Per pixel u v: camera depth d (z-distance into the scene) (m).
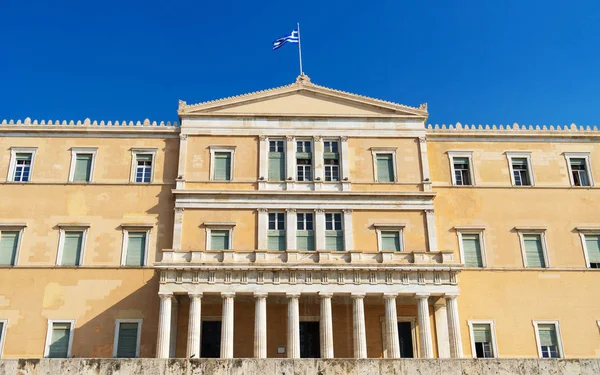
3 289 45.53
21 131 50.41
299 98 51.78
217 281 41.66
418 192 48.34
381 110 51.78
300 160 50.19
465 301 47.00
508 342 46.22
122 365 22.23
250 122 50.75
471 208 49.91
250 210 47.72
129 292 45.84
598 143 52.97
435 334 45.19
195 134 50.19
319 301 44.56
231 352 40.25
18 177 49.53
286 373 22.11
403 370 22.23
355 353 40.78
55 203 48.31
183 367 22.16
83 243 47.16
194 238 46.72
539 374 22.27
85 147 50.28
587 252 49.25
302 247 47.00
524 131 52.53
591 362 22.42
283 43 54.78
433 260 43.06
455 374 22.23
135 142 50.78
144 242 47.56
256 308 41.19
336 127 50.81
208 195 47.69
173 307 44.00
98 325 45.00
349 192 47.94
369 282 42.09
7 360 22.17
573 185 51.31
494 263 48.34
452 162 51.56
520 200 50.41
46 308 45.25
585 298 47.62
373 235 47.44
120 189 49.00
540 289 47.66
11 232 47.53
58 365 22.22
